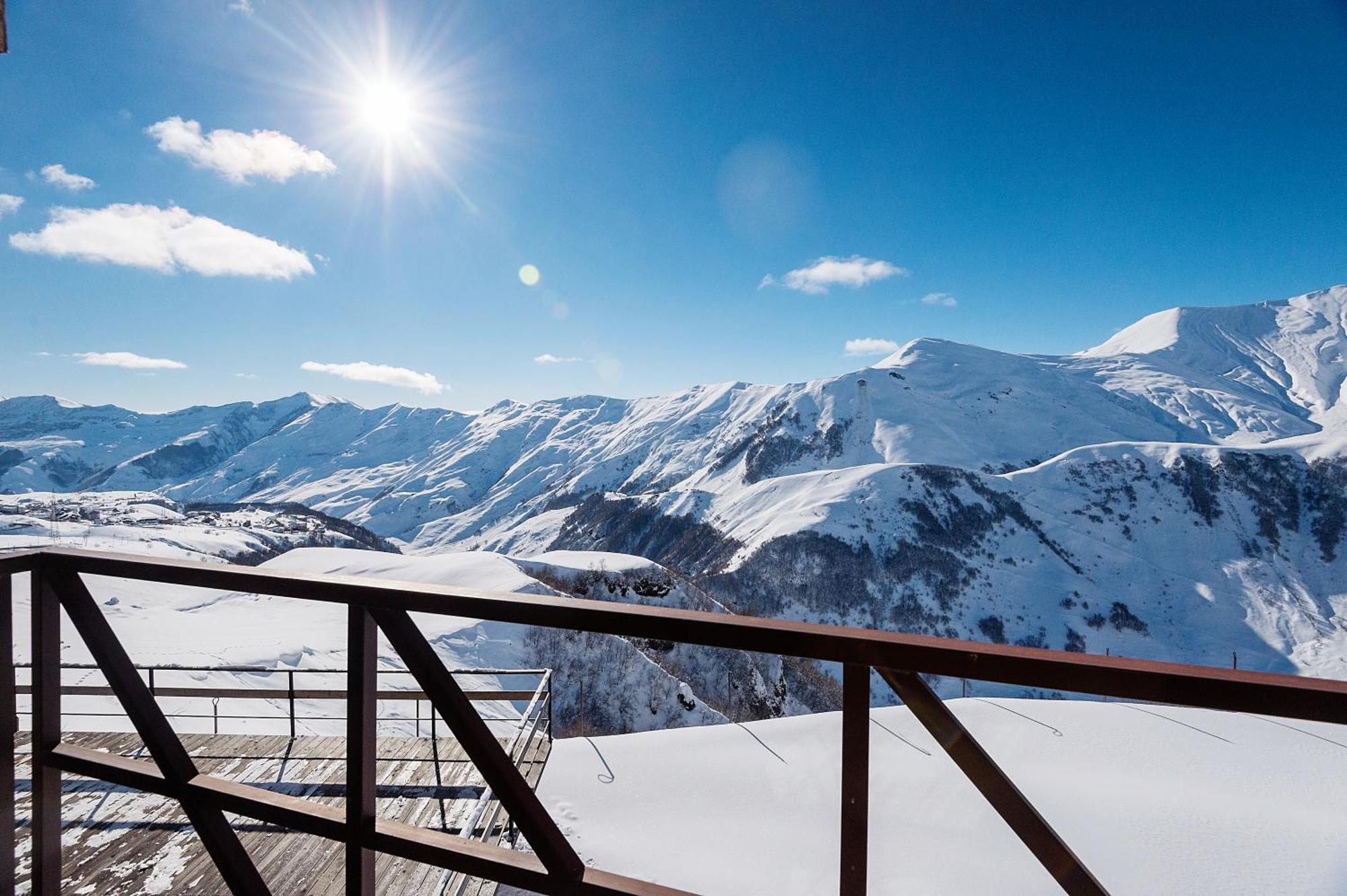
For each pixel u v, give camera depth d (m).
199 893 3.62
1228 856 8.96
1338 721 0.88
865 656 1.12
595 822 8.30
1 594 1.66
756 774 10.04
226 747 5.71
